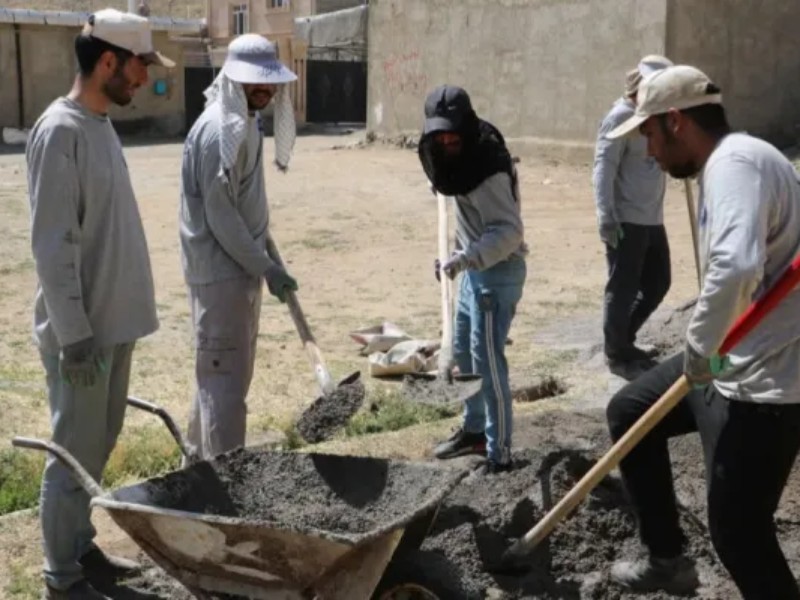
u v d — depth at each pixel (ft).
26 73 97.09
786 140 62.18
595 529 15.88
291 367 27.86
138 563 15.34
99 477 14.29
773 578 11.85
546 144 67.77
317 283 38.86
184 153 16.48
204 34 142.20
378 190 59.36
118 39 13.28
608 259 25.17
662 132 11.89
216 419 16.49
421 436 20.84
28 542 16.25
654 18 59.26
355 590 11.76
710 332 10.91
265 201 17.07
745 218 10.68
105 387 13.98
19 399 24.91
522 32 69.00
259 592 12.22
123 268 13.89
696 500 16.88
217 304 16.39
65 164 13.06
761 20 60.85
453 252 17.75
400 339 29.40
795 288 11.32
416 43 78.18
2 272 40.16
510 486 16.65
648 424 12.45
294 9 129.70
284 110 17.49
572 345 29.35
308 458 14.42
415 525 13.08
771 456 11.64
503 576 14.84
